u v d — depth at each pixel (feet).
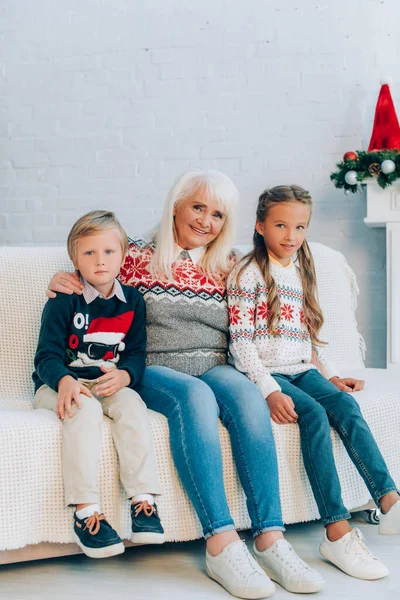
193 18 10.34
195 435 5.11
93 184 10.62
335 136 10.13
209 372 5.90
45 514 4.94
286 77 10.20
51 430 5.02
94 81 10.57
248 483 5.21
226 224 6.22
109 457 5.14
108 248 5.66
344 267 8.22
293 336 6.25
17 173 10.77
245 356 5.91
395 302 9.23
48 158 10.70
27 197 10.76
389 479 5.50
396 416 6.27
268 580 4.77
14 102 10.75
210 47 10.32
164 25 10.41
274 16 10.19
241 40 10.27
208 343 6.10
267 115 10.25
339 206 10.17
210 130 10.36
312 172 10.19
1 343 6.44
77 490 4.88
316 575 4.87
